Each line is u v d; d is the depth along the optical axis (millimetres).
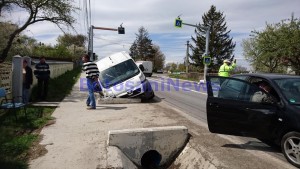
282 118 5695
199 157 6090
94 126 8438
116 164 5676
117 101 12742
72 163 5816
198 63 70875
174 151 7164
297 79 6426
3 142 6848
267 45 31188
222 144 6727
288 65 31984
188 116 10148
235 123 6332
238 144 6766
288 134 5566
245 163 5531
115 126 8398
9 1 17859
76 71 45781
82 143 6949
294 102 5734
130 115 9898
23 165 5668
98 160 5945
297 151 5426
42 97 13539
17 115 9742
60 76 27750
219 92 6586
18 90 11812
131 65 14172
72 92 16938
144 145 6957
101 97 13703
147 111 10648
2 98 10445
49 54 53844
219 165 5426
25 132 7887
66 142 7020
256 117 6051
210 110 6613
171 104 13414
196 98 16125
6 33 21000
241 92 6387
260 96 6109
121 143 6820
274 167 5363
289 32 29766
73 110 10914
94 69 11062
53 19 19266
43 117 9594
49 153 6328
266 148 6539
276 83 6219
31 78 11812
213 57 69750
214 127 6613
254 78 6809
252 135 6172
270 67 34625
